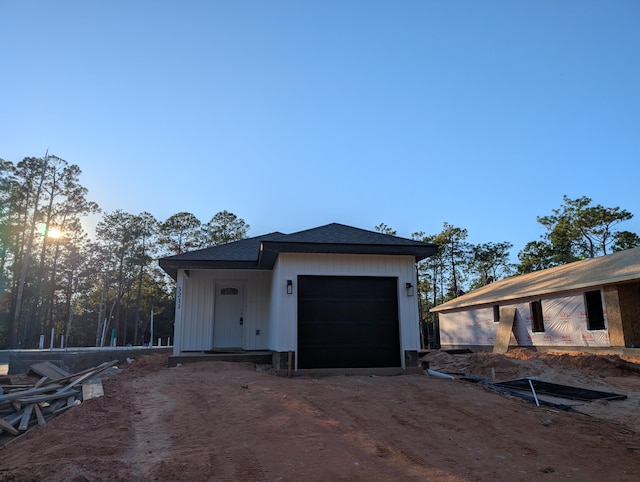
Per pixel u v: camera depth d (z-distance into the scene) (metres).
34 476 3.85
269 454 4.65
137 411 6.57
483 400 7.50
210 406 6.84
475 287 44.47
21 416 6.62
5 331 39.84
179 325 13.84
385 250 11.25
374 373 10.82
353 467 4.32
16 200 38.75
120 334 48.09
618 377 11.51
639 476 4.28
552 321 18.97
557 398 8.03
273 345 12.14
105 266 45.31
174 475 4.04
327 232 12.29
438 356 17.11
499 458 4.73
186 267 13.48
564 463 4.63
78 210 41.84
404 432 5.61
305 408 6.52
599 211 34.50
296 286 11.14
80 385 8.28
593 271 18.23
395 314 11.54
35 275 42.44
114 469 4.14
